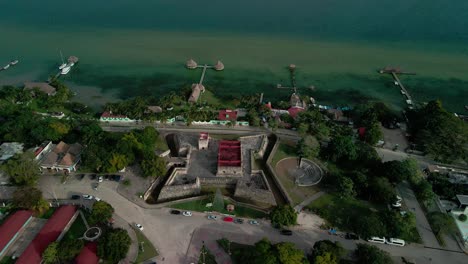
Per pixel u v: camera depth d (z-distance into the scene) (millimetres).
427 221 152000
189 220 150750
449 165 186000
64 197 160250
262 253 123875
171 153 193750
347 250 137500
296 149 194000
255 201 162625
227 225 148375
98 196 160875
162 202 161750
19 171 159875
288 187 169250
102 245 127125
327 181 169375
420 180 165250
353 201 162000
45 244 132375
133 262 131000
